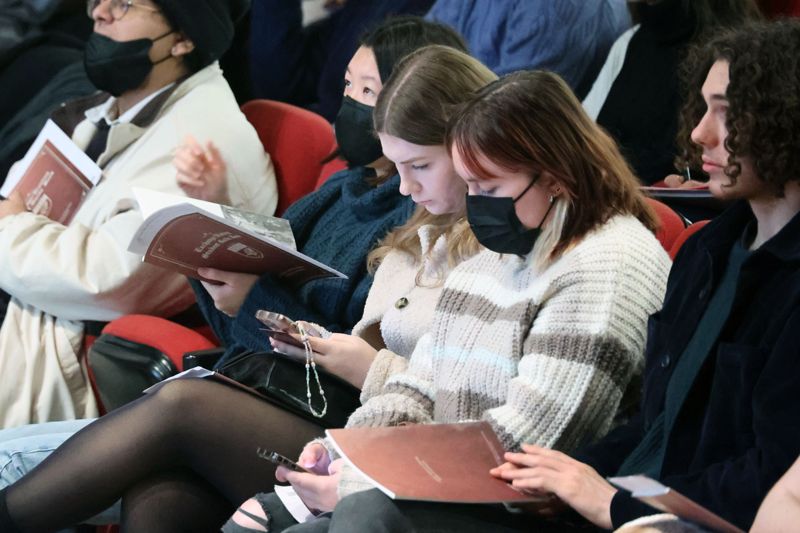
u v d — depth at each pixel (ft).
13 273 20.86
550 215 13.32
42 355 21.07
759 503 10.23
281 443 15.05
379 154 17.89
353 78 17.81
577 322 12.79
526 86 13.14
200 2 21.84
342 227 18.15
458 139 13.15
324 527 12.15
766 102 10.66
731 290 11.54
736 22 22.79
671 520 10.33
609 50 24.36
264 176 21.57
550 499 11.50
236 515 14.14
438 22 17.90
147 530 14.65
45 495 14.66
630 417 13.60
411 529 11.14
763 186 11.03
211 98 21.99
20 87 27.25
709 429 11.10
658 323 12.33
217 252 16.48
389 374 15.25
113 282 20.58
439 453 11.68
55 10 27.91
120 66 21.86
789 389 10.30
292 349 15.81
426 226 16.03
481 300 14.10
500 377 13.42
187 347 18.39
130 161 21.74
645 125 23.18
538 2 24.08
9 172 23.65
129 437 14.70
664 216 15.84
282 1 28.48
